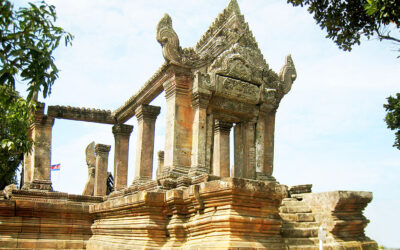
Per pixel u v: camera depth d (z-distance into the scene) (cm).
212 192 1191
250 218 1161
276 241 1220
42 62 825
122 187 2345
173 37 1709
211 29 1823
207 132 1694
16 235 1784
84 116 2328
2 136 1650
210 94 1694
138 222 1412
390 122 1409
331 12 1354
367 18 1317
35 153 2131
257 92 1819
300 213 1471
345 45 1374
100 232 1753
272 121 1908
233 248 1102
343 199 1392
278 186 1223
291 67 2005
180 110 1700
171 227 1314
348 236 1423
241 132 1870
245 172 1794
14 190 1919
